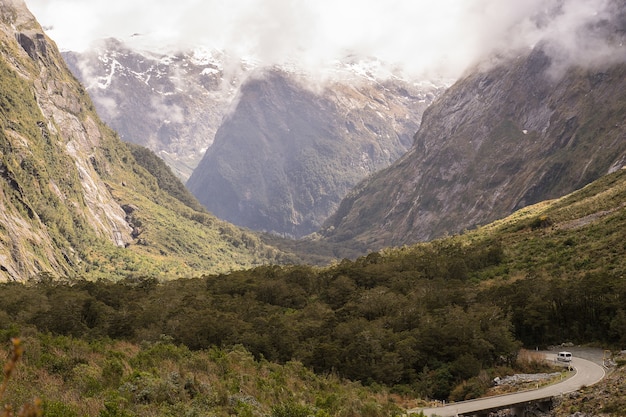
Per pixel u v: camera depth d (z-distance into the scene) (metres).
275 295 117.00
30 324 86.75
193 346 79.12
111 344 69.25
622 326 81.44
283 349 78.44
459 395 67.44
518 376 70.56
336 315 97.75
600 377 63.78
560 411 52.66
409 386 71.19
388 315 93.25
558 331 88.44
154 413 34.09
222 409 38.44
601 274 93.06
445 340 77.31
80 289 121.62
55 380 39.03
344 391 60.19
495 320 83.81
